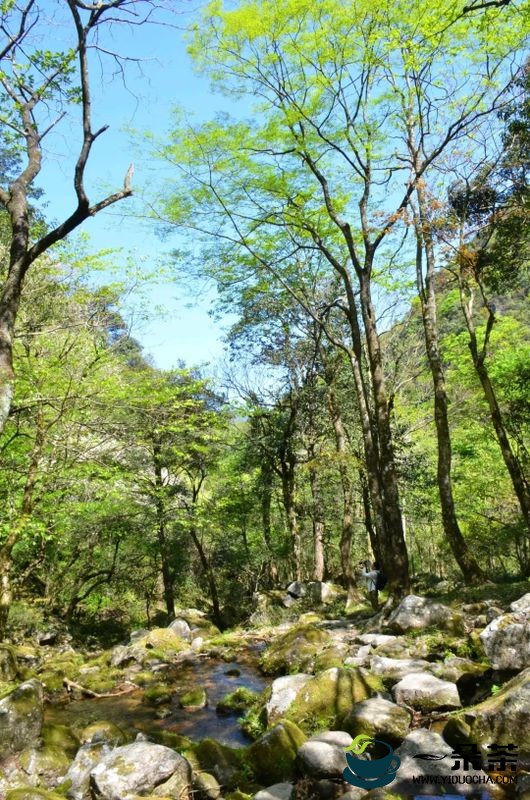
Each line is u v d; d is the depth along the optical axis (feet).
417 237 46.09
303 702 21.58
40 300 39.34
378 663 24.02
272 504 84.94
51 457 38.27
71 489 39.75
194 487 67.36
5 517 35.70
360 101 40.83
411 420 70.38
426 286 46.34
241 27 35.70
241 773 18.04
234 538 74.84
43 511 39.01
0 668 29.07
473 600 34.68
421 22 34.06
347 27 36.29
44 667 34.99
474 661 23.75
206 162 38.83
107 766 17.03
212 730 24.03
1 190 23.56
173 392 45.96
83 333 40.06
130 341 47.96
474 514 65.51
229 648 38.24
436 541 83.51
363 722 18.51
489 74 38.17
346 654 28.43
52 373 37.52
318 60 37.60
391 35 34.09
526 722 15.67
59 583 57.52
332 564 86.69
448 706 19.62
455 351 65.51
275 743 18.34
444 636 27.45
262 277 52.90
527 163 37.37
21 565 52.39
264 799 15.66
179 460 62.03
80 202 21.81
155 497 56.80
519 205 38.50
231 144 38.34
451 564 78.69
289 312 63.62
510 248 41.16
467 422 69.67
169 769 17.08
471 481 65.05
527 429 58.29
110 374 41.57
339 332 64.34
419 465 64.08
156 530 61.36
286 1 35.01
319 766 16.71
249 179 40.34
